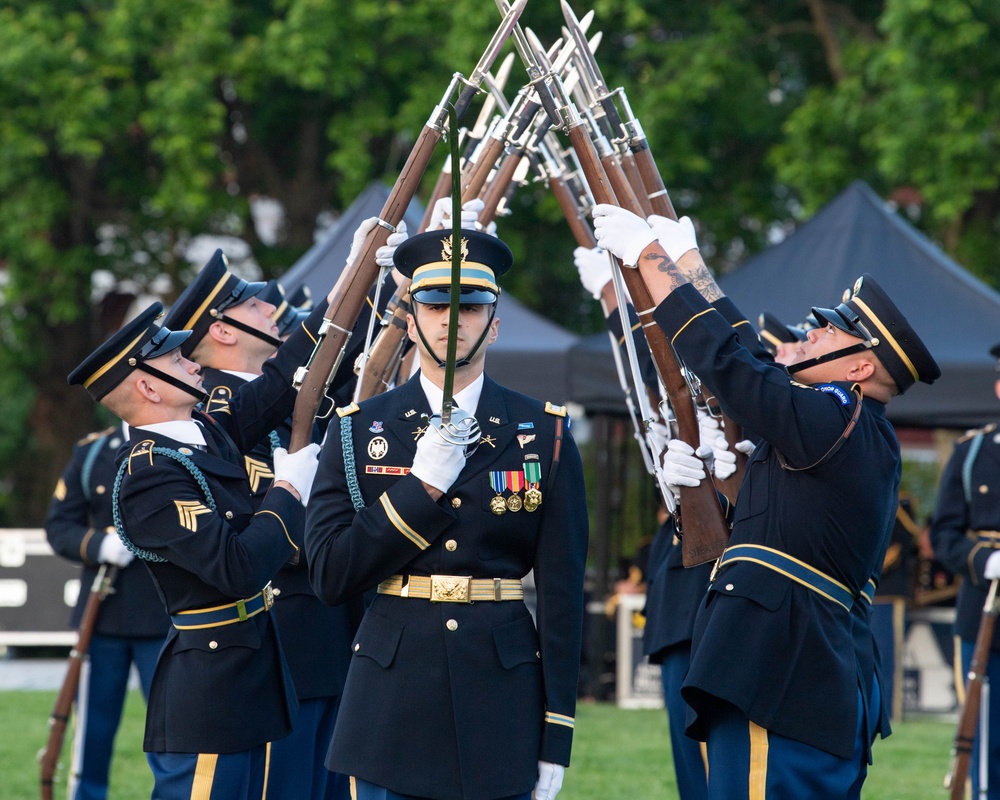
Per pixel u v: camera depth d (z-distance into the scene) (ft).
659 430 47.01
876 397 43.62
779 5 173.78
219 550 43.78
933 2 139.54
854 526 41.14
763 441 43.65
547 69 44.16
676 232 45.27
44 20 164.76
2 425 204.23
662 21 169.58
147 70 173.47
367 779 38.11
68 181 178.29
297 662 51.85
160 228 183.93
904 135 145.59
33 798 73.67
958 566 71.31
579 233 55.01
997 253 160.86
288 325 61.11
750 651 40.70
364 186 167.84
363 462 39.91
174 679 46.06
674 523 49.39
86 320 186.19
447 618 38.60
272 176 185.26
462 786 37.63
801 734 40.29
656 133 160.45
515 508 39.34
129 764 83.15
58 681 120.98
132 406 46.19
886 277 105.50
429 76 167.94
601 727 97.71
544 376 107.96
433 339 39.68
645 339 49.32
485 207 48.85
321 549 39.06
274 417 50.67
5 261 182.19
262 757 47.21
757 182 179.42
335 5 162.40
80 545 70.13
